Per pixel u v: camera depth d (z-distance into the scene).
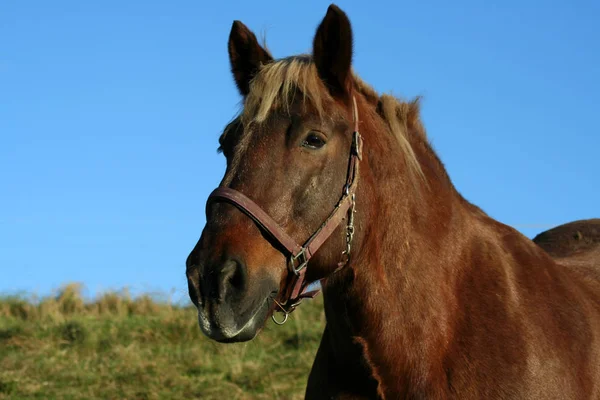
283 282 2.74
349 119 2.89
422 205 3.08
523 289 3.08
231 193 2.65
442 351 2.93
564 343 3.01
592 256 3.92
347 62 2.85
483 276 3.07
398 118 3.25
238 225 2.62
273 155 2.70
